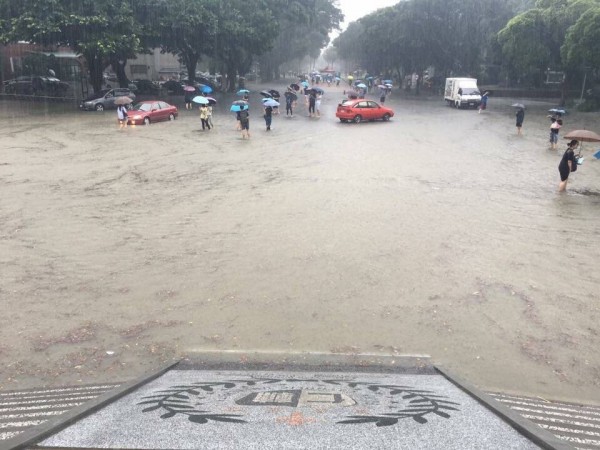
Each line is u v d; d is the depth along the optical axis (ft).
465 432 10.64
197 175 53.98
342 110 103.76
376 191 48.06
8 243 33.50
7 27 110.73
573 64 127.13
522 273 29.66
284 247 33.37
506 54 152.25
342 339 22.38
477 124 103.81
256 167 58.34
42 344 21.90
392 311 25.03
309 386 15.02
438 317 24.49
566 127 99.40
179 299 26.20
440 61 202.90
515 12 188.65
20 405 15.25
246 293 26.86
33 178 51.26
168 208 41.88
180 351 21.34
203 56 253.03
